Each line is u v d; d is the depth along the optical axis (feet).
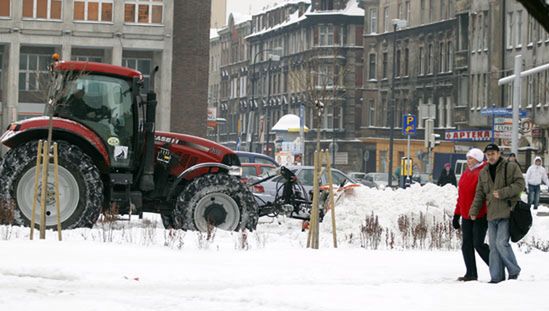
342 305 46.47
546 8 35.96
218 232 80.59
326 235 92.73
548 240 97.14
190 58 288.71
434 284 55.77
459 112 346.33
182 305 47.03
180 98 288.51
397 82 396.57
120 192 83.51
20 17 266.57
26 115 275.59
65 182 80.38
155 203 87.35
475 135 307.17
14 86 266.16
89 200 80.69
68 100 83.25
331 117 453.17
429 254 74.84
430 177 296.10
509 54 315.78
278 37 526.98
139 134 84.38
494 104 320.50
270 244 78.07
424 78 376.27
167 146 86.84
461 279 61.31
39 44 270.26
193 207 83.76
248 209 84.79
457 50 347.36
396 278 59.77
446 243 84.99
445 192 97.35
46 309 45.09
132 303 47.65
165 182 86.94
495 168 61.16
